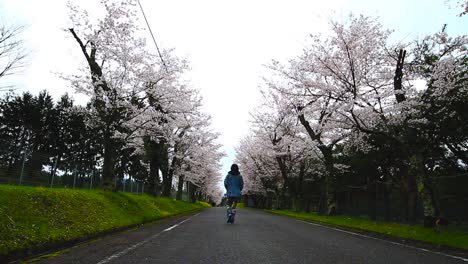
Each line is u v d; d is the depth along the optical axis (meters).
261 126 27.78
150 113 15.21
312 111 16.66
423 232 9.10
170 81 16.19
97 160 35.34
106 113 13.52
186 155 29.02
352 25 13.47
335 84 14.59
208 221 13.34
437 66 11.76
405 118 12.26
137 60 14.23
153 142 22.19
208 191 73.50
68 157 33.09
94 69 13.61
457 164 16.66
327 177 18.83
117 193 13.73
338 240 7.82
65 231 6.73
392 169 20.92
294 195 26.88
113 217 10.02
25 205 6.66
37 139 30.58
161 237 7.84
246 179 49.81
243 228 10.16
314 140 18.83
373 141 17.16
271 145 27.61
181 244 6.66
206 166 39.75
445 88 11.85
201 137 30.58
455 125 13.38
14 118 29.89
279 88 17.20
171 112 17.23
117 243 6.82
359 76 13.78
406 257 5.61
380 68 14.12
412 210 15.49
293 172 31.17
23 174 16.38
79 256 5.32
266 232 9.08
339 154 26.48
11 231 5.45
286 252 5.78
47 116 31.36
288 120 26.45
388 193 17.02
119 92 13.95
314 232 9.68
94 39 13.47
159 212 16.09
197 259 5.09
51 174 18.28
